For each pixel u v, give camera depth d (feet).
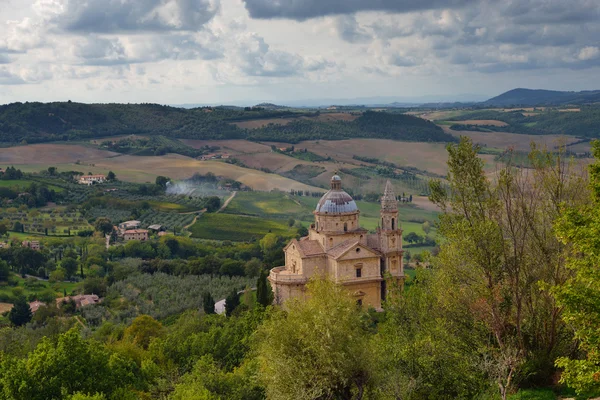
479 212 202.28
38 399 218.59
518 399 177.06
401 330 212.23
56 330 440.04
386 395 184.96
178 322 420.77
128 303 565.53
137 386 263.70
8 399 216.13
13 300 597.11
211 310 474.08
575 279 156.15
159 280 646.33
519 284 195.00
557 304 154.81
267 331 205.67
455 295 202.18
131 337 388.16
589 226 144.15
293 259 420.36
